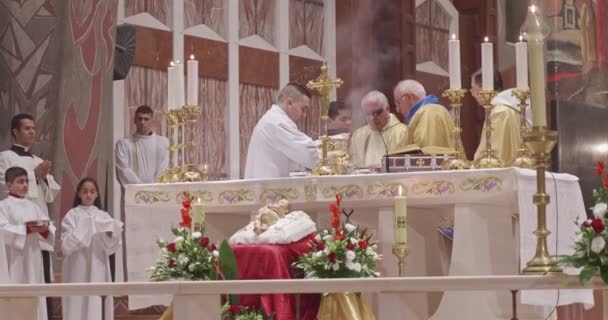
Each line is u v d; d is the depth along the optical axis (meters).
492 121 12.19
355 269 9.74
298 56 22.30
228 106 20.84
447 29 24.19
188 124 12.34
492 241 10.27
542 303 9.86
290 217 10.40
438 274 11.27
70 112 17.11
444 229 11.41
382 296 7.71
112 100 18.02
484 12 24.00
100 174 17.33
